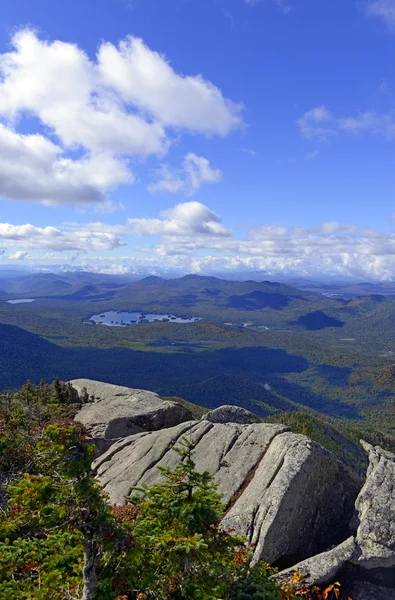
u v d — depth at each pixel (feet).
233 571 29.48
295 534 43.42
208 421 68.03
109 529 22.25
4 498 41.22
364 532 40.91
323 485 48.39
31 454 53.47
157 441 65.57
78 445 22.48
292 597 30.04
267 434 57.82
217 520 29.43
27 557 25.85
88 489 21.83
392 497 44.14
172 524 28.63
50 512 22.02
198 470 55.06
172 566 26.58
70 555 24.23
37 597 22.72
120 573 22.76
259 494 46.09
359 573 38.99
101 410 86.69
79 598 23.20
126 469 61.21
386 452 54.75
